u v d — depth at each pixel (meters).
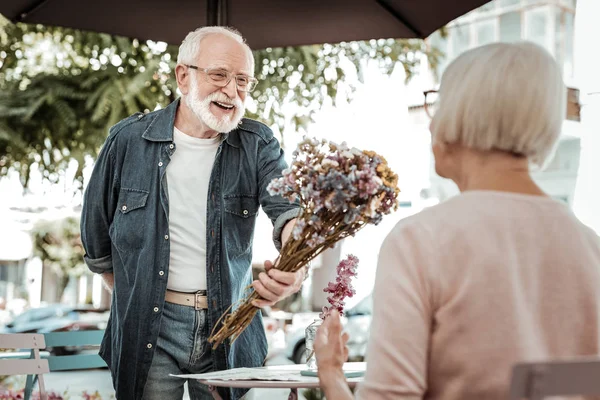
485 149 1.63
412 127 9.12
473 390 1.52
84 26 3.96
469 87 1.63
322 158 2.38
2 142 6.69
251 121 3.23
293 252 2.54
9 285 20.70
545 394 1.29
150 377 2.99
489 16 11.15
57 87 6.58
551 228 1.58
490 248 1.54
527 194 1.62
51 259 12.44
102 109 6.48
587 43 6.25
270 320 12.63
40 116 6.62
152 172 3.05
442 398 1.56
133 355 2.97
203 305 2.99
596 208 5.71
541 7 10.91
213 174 3.06
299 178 2.41
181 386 3.05
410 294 1.54
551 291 1.55
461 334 1.53
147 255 2.99
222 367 2.98
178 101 3.16
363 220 2.41
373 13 3.92
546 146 1.64
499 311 1.52
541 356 1.52
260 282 2.56
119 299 3.04
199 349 2.99
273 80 6.86
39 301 20.12
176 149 3.07
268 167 3.15
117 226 3.06
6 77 6.83
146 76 6.52
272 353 10.54
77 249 12.45
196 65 3.01
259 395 5.92
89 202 3.15
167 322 2.98
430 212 1.61
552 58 1.64
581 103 6.02
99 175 3.14
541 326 1.54
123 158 3.09
